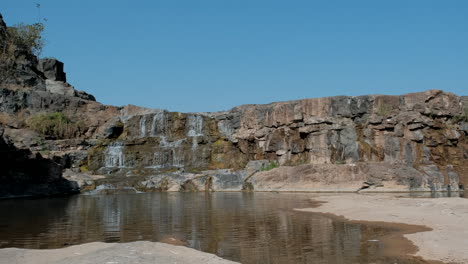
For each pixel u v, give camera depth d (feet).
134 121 266.36
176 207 133.39
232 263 55.06
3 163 177.17
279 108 234.58
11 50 208.85
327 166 202.28
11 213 120.06
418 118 209.46
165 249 60.18
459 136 215.31
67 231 89.81
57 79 310.24
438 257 61.46
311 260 62.85
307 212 116.88
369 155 208.13
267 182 204.54
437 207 111.34
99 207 134.92
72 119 267.39
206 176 211.41
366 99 217.56
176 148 242.37
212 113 275.18
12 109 254.06
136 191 200.03
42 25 214.90
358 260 62.13
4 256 57.67
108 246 64.80
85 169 230.07
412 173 193.16
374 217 102.32
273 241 77.30
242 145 242.99
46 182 188.24
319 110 224.74
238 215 112.88
